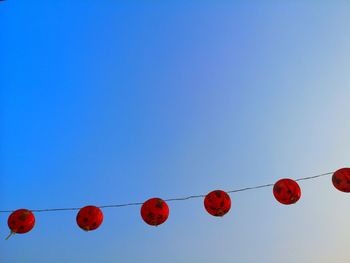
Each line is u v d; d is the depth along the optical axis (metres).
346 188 6.29
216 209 6.42
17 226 6.37
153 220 6.37
